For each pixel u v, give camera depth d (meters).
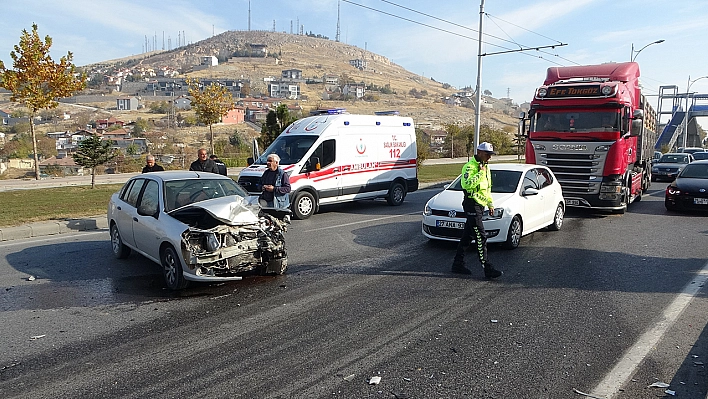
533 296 6.60
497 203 9.40
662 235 10.92
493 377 4.34
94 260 8.80
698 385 4.19
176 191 7.84
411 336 5.26
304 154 13.63
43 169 33.94
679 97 58.00
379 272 7.86
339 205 16.39
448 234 9.49
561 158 13.54
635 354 4.79
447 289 6.94
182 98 118.00
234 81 148.25
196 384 4.25
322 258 8.82
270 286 7.15
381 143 15.63
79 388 4.21
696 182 14.42
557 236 10.84
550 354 4.80
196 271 6.70
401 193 16.44
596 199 13.20
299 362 4.66
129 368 4.58
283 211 8.64
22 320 5.88
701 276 7.54
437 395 4.04
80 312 6.14
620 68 14.37
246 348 5.00
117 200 8.84
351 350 4.93
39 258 8.96
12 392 4.15
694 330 5.38
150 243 7.49
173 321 5.80
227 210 7.24
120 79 172.25
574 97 13.27
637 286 7.03
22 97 23.95
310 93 152.62
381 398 3.99
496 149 53.88
